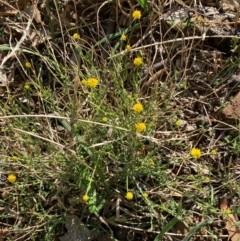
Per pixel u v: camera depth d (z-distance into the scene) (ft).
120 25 1.85
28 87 1.68
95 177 1.62
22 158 1.58
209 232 1.60
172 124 1.73
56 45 1.73
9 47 1.71
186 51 1.80
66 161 1.53
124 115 1.64
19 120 1.71
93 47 1.73
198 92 1.80
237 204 1.68
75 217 1.68
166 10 1.83
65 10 1.85
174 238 1.66
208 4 1.85
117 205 1.64
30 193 1.68
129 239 1.68
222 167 1.72
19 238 1.65
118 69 1.65
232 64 1.78
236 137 1.69
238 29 1.81
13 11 1.87
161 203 1.62
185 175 1.72
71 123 1.45
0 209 1.72
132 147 1.52
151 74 1.75
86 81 1.50
